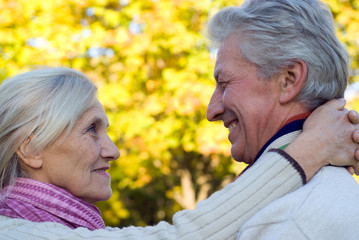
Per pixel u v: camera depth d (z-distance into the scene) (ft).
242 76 4.21
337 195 3.62
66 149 4.41
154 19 15.70
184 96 15.76
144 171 18.54
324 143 3.85
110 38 15.88
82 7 16.58
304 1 4.15
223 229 3.53
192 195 20.52
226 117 4.48
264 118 4.16
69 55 16.07
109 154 4.67
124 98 16.38
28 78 4.52
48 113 4.35
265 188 3.64
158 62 17.44
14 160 4.49
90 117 4.55
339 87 4.19
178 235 3.53
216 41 4.44
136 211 25.98
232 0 15.47
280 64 4.04
